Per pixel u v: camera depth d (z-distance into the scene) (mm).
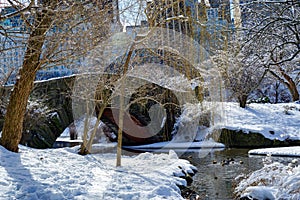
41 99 11516
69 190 4578
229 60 10578
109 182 5523
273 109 16062
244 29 6879
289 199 4621
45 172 5387
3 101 10477
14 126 6828
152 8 7805
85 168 6531
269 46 7047
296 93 17531
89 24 4656
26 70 5953
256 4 6867
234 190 6129
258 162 9461
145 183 5773
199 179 7426
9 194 4012
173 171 7320
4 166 5414
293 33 6586
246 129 13867
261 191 5133
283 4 6617
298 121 14781
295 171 5289
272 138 13523
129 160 8625
